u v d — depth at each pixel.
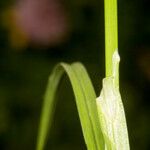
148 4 0.58
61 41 0.57
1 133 0.53
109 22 0.14
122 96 0.55
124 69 0.57
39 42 0.57
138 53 0.58
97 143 0.14
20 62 0.57
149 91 0.56
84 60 0.58
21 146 0.53
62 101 0.54
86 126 0.14
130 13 0.58
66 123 0.53
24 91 0.55
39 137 0.20
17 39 0.57
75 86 0.15
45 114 0.19
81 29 0.59
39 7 0.56
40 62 0.57
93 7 0.60
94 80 0.56
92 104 0.15
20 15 0.56
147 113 0.54
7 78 0.56
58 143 0.53
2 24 0.57
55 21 0.56
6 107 0.54
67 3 0.58
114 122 0.14
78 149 0.52
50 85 0.18
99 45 0.59
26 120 0.54
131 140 0.52
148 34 0.58
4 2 0.58
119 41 0.58
